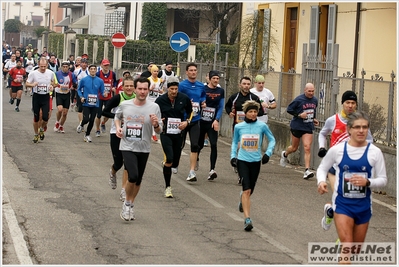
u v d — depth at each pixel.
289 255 11.04
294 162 22.23
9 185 15.72
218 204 14.91
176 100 15.55
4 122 28.59
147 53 56.75
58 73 25.78
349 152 9.51
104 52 61.66
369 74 26.22
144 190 16.11
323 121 21.05
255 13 33.62
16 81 35.50
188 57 53.66
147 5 59.78
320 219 13.91
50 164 18.94
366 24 26.17
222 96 18.12
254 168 13.13
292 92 23.50
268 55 32.72
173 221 13.12
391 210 15.43
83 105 24.23
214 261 10.52
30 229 12.00
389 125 17.83
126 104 13.02
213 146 17.92
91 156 20.83
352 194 9.43
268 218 13.80
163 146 15.35
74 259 10.35
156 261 10.40
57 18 106.88
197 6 56.09
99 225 12.50
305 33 30.47
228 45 51.44
